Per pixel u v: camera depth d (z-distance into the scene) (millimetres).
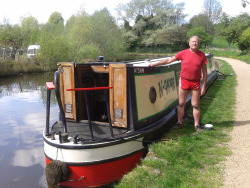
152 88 5891
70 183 4660
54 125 5609
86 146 4488
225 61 33812
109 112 4832
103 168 4668
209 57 14898
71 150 4520
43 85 20922
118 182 4809
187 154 5008
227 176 4199
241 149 5184
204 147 5316
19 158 6824
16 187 5371
